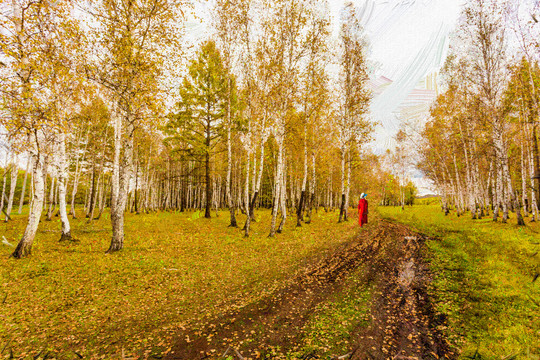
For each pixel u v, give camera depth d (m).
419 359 3.78
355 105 21.69
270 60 14.47
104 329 4.81
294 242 12.91
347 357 3.85
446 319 4.93
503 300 5.36
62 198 11.77
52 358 3.83
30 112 7.94
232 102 21.97
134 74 9.57
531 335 3.95
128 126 10.40
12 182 18.75
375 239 13.59
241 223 20.27
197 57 21.50
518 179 27.50
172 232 15.17
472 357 3.67
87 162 26.25
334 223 21.55
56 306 5.58
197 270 8.38
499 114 18.02
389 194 66.81
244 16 14.47
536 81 15.73
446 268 8.07
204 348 4.16
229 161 18.50
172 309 5.69
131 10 10.05
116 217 10.27
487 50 18.19
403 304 5.70
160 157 31.86
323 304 5.80
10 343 4.16
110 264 8.49
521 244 10.00
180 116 21.36
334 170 34.91
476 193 23.64
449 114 24.48
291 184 29.83
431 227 17.48
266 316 5.28
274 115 15.70
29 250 8.94
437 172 32.69
